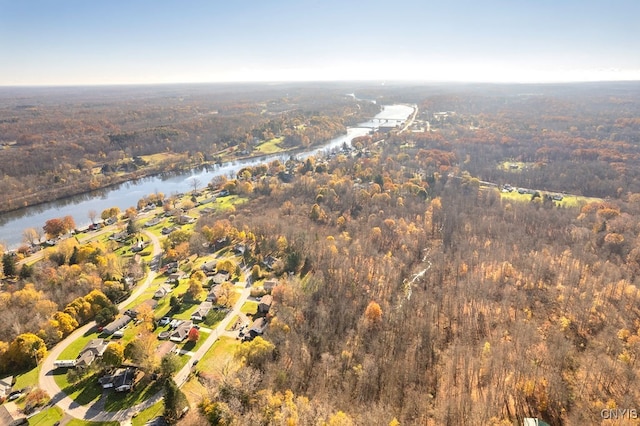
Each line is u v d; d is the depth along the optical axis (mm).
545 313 143000
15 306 142875
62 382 113062
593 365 114062
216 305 150625
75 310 139750
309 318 140250
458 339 130250
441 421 100188
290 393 103812
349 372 115000
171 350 124938
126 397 107688
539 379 109062
